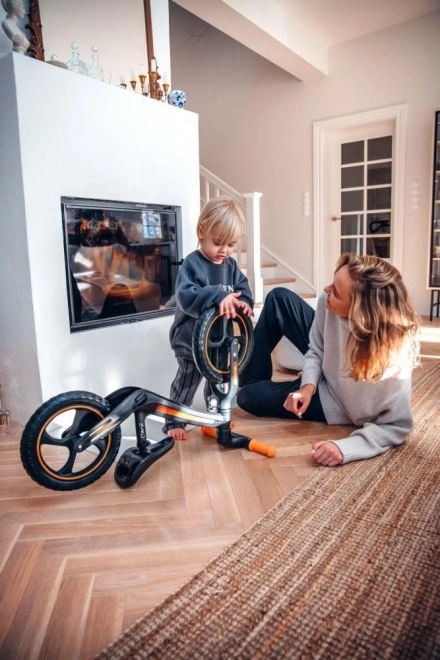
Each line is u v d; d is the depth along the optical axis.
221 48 4.68
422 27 3.62
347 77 4.01
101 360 1.90
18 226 1.61
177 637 0.72
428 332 3.40
